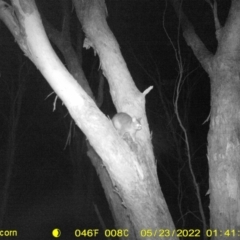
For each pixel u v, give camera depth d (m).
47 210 15.63
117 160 3.90
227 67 5.02
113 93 4.73
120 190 4.11
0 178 18.81
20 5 3.93
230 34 5.09
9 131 13.58
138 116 4.53
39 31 3.96
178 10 6.16
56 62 3.95
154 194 4.12
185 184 12.76
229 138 4.78
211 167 4.89
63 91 3.91
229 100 4.87
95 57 11.97
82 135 12.40
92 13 4.97
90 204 12.99
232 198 4.66
